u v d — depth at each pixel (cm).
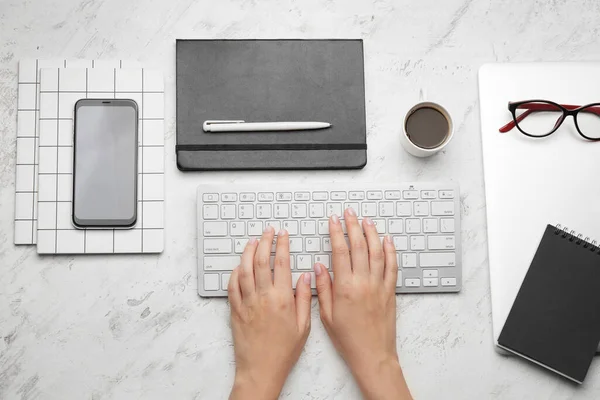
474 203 80
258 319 74
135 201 77
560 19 82
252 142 78
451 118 75
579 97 81
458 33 83
